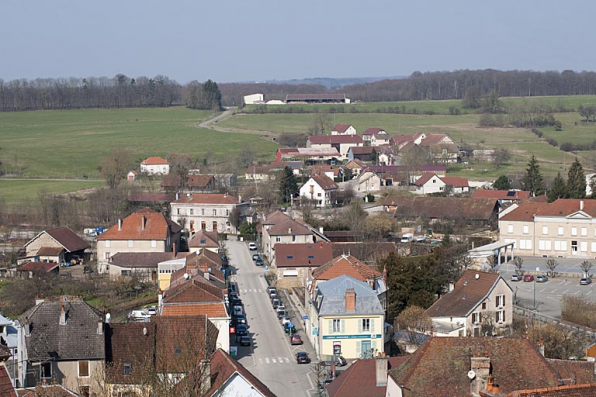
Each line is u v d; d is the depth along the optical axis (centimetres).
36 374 15075
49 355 15300
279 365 19238
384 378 13038
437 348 11488
